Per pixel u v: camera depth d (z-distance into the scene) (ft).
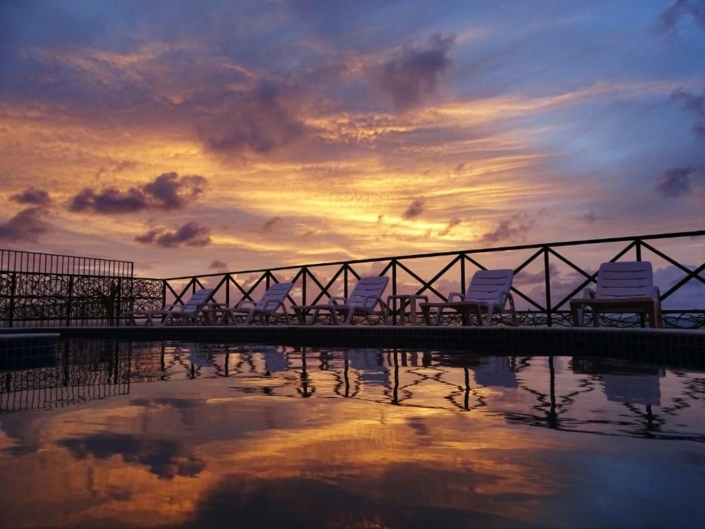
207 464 3.21
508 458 3.30
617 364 9.48
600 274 15.70
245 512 2.47
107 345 16.01
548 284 19.30
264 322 24.98
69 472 3.06
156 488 2.79
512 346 13.82
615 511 2.46
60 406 5.20
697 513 2.43
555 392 5.99
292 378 7.47
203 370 8.65
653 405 5.11
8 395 5.92
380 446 3.60
